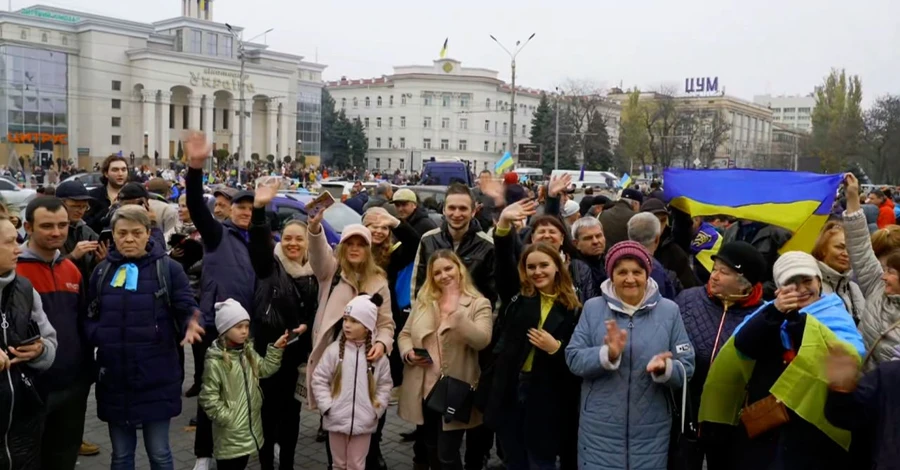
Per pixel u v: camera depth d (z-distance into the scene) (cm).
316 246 474
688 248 608
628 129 7075
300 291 506
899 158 5172
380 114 9212
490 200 751
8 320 354
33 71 5853
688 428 359
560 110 6962
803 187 559
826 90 6875
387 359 457
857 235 438
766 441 340
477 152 8894
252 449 434
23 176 4141
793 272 334
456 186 493
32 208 398
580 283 455
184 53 6391
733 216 566
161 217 685
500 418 415
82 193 550
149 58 6150
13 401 353
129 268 412
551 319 405
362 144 8969
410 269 538
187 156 497
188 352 813
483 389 429
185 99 6600
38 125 5916
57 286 406
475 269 484
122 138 6362
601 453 366
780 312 331
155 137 6306
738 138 11062
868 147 5438
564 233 488
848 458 327
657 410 363
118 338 404
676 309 373
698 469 377
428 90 8788
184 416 605
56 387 400
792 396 321
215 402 423
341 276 470
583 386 382
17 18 5728
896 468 277
